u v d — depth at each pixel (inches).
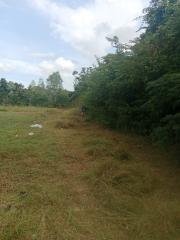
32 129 475.5
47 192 232.7
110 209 217.6
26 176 267.7
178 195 240.8
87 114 613.0
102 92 483.5
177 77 258.7
